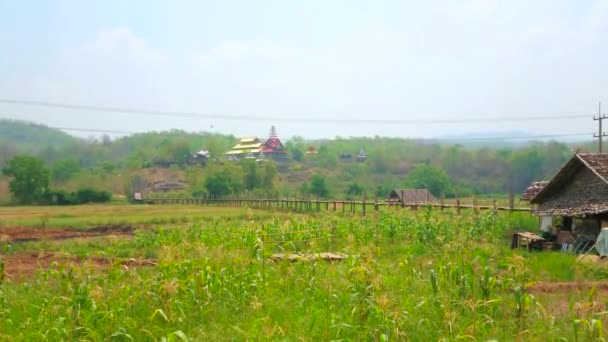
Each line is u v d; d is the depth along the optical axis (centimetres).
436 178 10306
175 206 8181
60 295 1653
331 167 13488
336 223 3391
